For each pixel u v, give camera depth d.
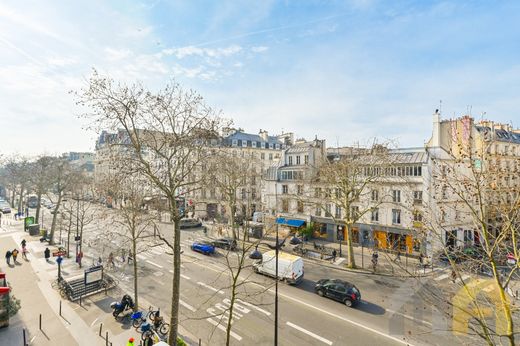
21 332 16.45
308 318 18.33
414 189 31.45
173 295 14.80
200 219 54.62
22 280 24.50
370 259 31.53
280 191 46.34
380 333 16.42
